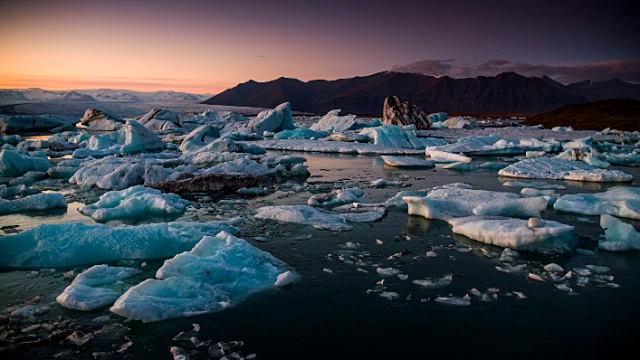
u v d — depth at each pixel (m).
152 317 4.16
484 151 19.38
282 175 13.15
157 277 4.91
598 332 3.97
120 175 11.49
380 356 3.60
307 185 11.49
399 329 4.03
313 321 4.16
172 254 5.96
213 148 18.38
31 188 11.05
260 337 3.88
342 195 9.41
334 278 5.20
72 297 4.46
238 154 15.81
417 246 6.39
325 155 19.78
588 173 12.12
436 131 34.22
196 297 4.47
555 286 4.98
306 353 3.64
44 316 4.27
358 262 5.73
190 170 13.02
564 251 6.06
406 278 5.19
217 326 4.07
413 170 14.52
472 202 8.02
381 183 11.39
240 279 4.98
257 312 4.34
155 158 17.59
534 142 20.25
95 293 4.60
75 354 3.63
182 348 3.69
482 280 5.16
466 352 3.65
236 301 4.56
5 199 9.50
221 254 5.35
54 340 3.83
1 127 34.59
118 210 8.18
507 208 7.68
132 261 5.75
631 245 6.21
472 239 6.71
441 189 9.23
